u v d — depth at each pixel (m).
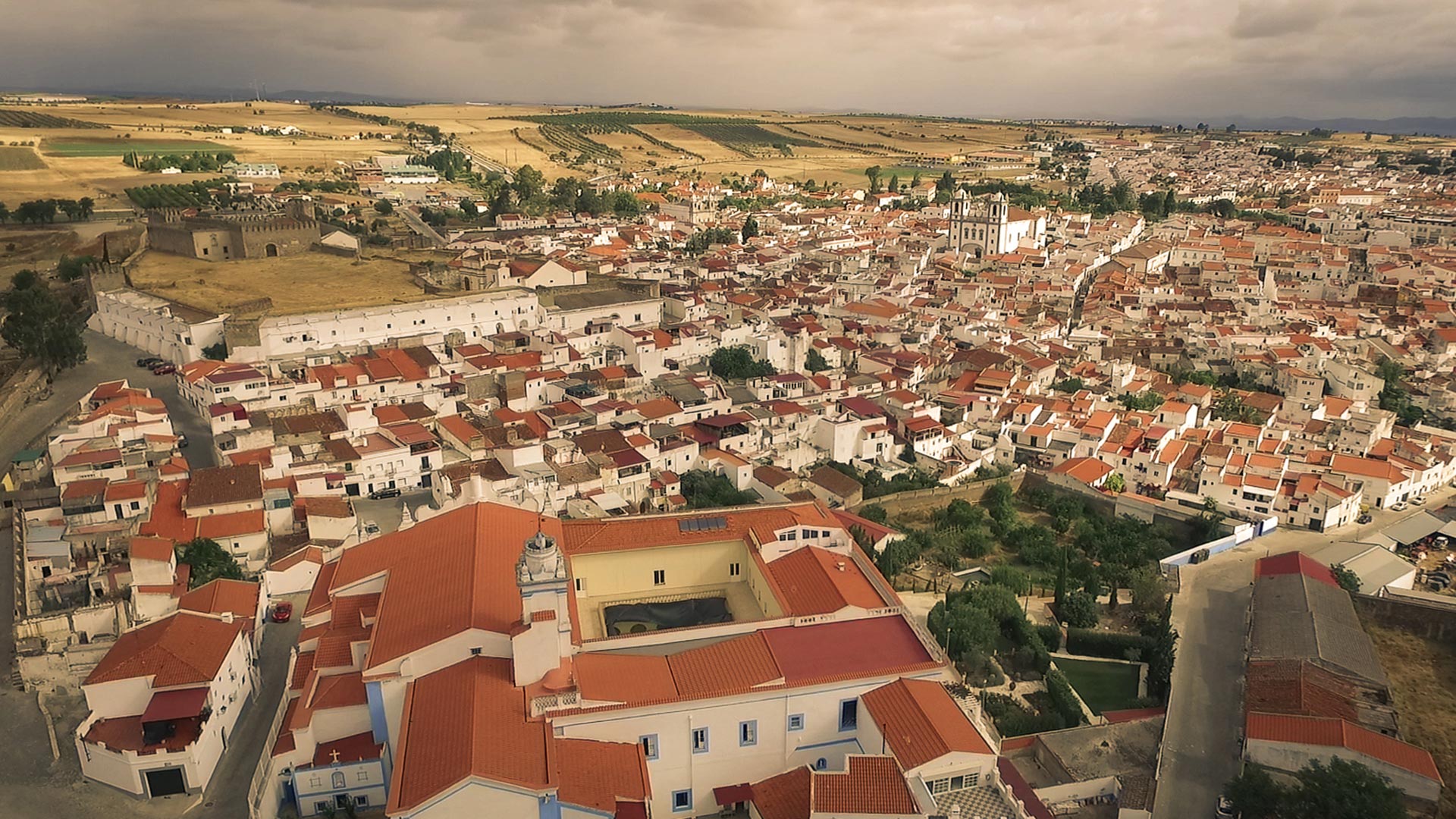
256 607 103.00
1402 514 172.00
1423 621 130.00
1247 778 90.25
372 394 172.75
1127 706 113.62
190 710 83.19
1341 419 196.75
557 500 140.38
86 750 83.19
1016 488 176.50
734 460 160.00
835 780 73.12
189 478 133.12
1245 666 120.94
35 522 122.75
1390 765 91.88
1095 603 135.88
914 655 85.69
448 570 87.50
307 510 131.12
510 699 75.44
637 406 170.62
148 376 192.00
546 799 66.94
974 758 75.25
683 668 82.69
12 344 184.62
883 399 189.75
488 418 165.38
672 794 81.12
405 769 68.38
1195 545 158.12
